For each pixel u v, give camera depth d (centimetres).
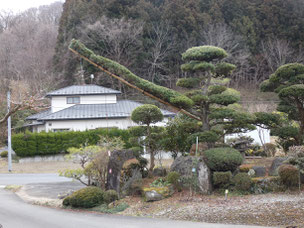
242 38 4278
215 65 1300
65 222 858
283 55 4216
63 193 1320
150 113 1239
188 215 866
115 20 4134
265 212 823
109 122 2816
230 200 968
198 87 1336
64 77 4266
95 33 4125
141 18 4347
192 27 4353
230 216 824
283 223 746
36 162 2605
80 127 2791
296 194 977
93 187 1086
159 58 4300
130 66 4184
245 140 1488
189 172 1085
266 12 4591
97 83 4094
